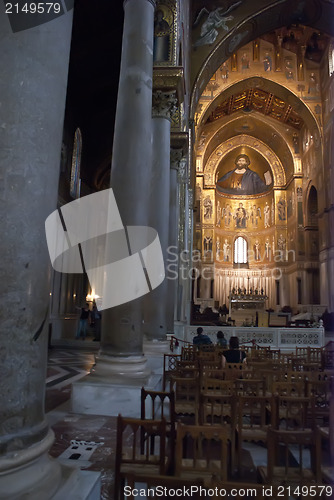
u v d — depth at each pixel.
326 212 29.56
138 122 6.33
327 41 28.48
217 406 4.63
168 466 3.00
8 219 2.21
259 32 24.61
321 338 16.14
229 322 26.19
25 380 2.20
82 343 14.52
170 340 10.53
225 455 2.36
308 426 4.50
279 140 37.53
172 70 9.46
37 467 2.21
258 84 31.06
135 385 5.39
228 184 44.78
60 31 2.59
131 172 6.17
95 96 16.48
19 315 2.19
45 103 2.42
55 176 2.51
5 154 2.25
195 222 38.50
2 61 2.32
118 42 13.29
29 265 2.26
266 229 42.97
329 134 28.81
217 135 37.84
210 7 22.09
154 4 7.05
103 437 4.39
